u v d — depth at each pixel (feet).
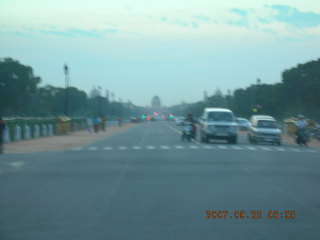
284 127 184.14
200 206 36.47
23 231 28.94
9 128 123.13
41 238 27.40
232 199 39.45
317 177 53.67
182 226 30.22
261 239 27.35
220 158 76.23
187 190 43.96
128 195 41.27
